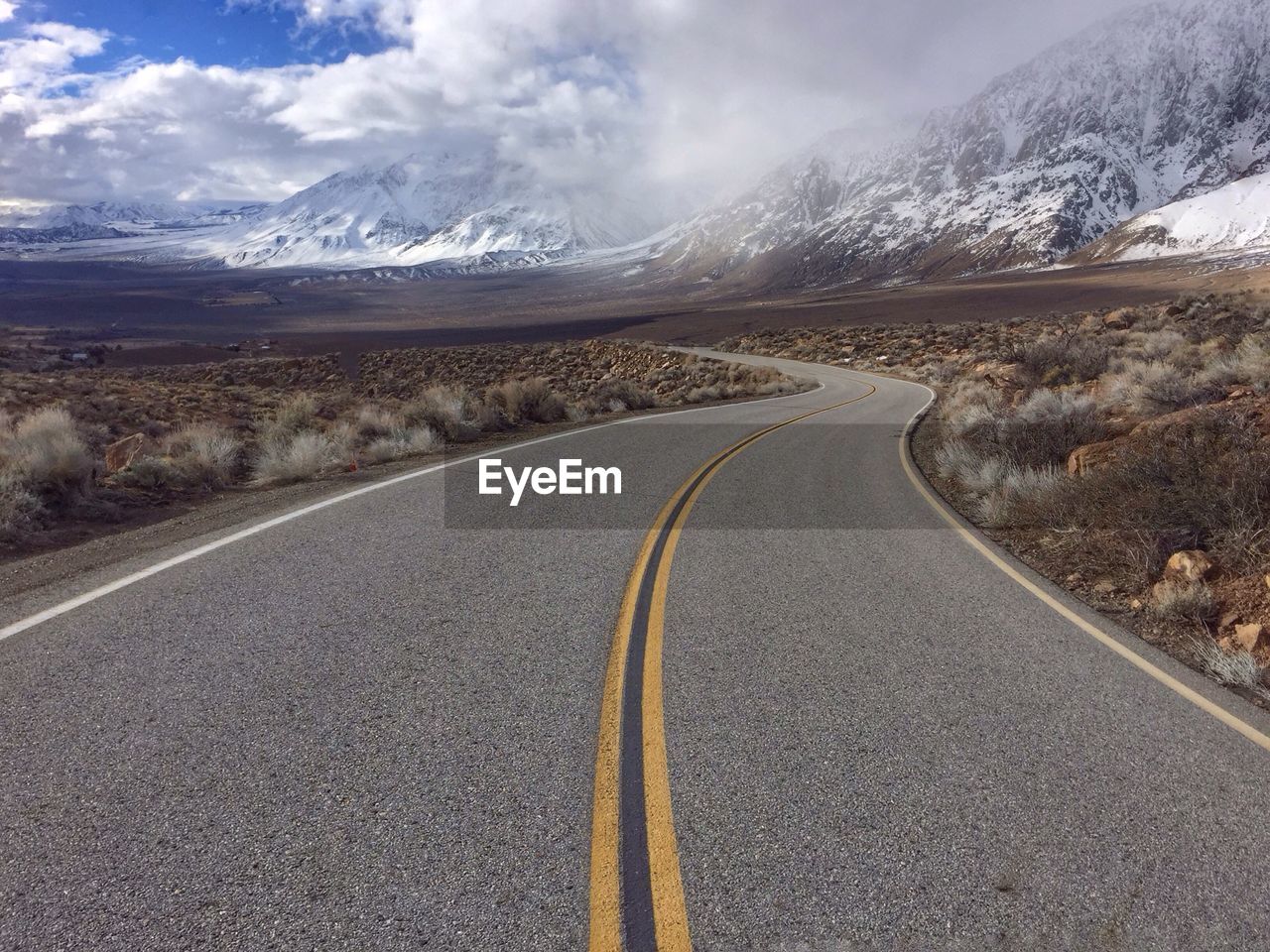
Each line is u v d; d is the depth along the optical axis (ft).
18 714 12.61
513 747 12.03
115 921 8.26
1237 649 17.43
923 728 13.20
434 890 8.85
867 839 10.08
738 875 9.30
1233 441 25.16
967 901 9.02
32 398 60.59
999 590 21.15
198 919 8.31
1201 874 9.68
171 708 12.96
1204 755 12.69
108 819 9.97
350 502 29.63
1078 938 8.52
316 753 11.69
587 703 13.60
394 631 16.63
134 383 88.12
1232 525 21.34
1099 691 14.97
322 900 8.64
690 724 13.01
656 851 9.67
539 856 9.49
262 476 35.42
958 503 34.06
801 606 19.25
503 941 8.13
